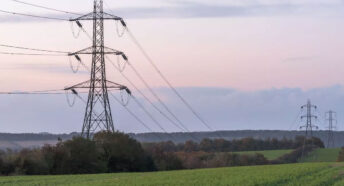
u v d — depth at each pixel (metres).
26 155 80.88
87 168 86.38
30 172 79.62
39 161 80.88
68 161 84.69
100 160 89.00
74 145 85.69
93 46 79.19
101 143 91.44
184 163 114.88
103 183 49.19
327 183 45.75
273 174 57.53
